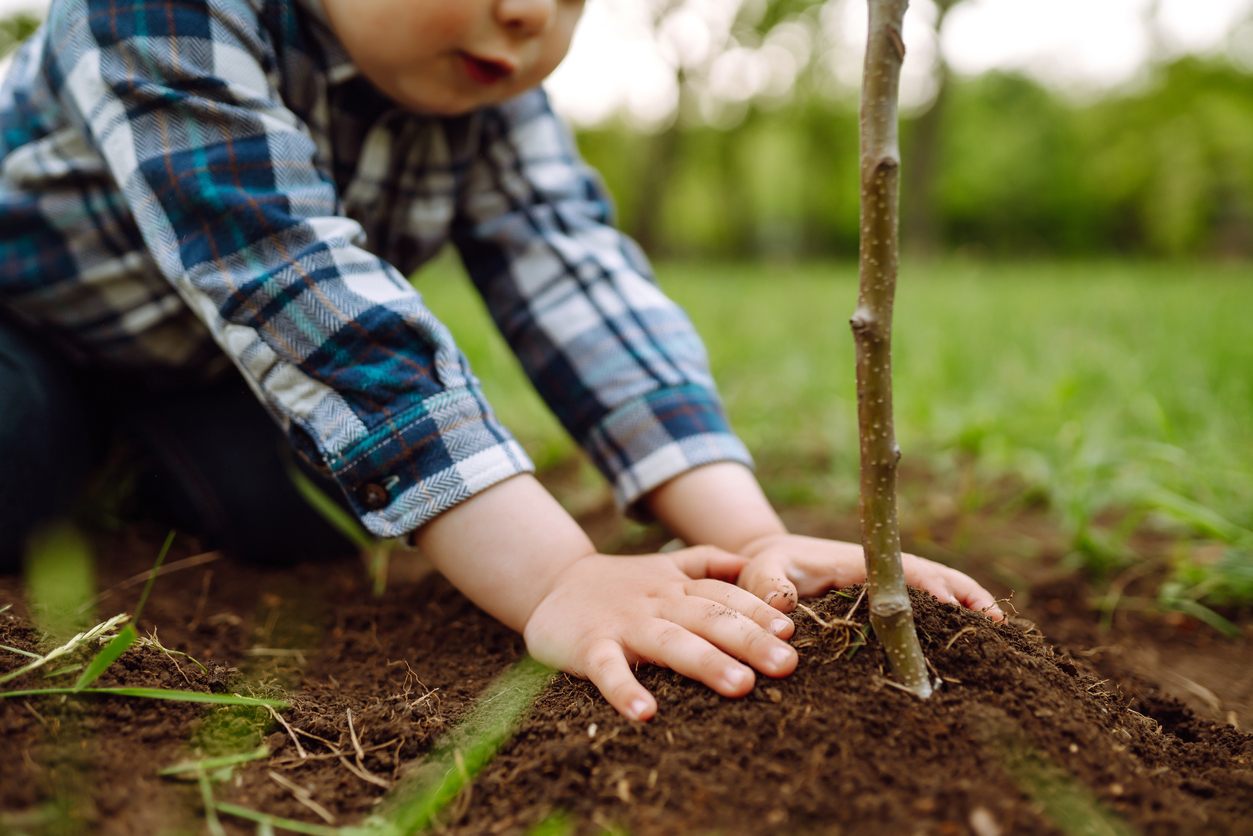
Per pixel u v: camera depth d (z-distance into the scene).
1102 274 10.05
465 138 1.32
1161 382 2.50
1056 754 0.66
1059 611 1.28
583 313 1.31
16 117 1.19
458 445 0.93
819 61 18.42
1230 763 0.77
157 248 0.96
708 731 0.70
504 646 1.01
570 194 1.44
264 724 0.78
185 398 1.43
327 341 0.92
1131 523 1.43
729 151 20.88
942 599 0.90
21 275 1.20
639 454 1.18
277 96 1.06
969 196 23.66
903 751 0.66
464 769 0.68
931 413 2.06
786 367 2.90
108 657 0.69
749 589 0.93
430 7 0.96
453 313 3.37
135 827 0.60
